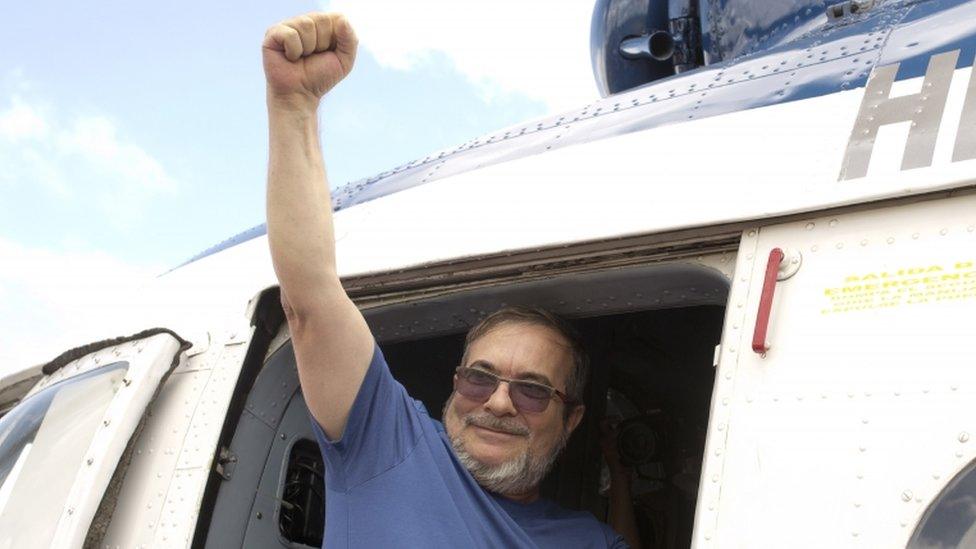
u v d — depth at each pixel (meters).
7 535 2.70
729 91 2.71
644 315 3.63
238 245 3.45
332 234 2.32
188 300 3.19
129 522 2.71
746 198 2.22
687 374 3.65
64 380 3.05
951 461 1.75
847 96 2.38
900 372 1.87
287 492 2.95
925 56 2.37
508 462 2.66
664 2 4.23
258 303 2.91
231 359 2.85
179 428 2.80
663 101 2.87
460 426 2.71
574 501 3.42
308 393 2.39
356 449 2.41
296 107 2.24
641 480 3.59
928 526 1.73
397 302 2.86
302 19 2.14
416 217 2.90
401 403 2.49
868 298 1.98
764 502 1.89
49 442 2.85
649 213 2.36
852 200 2.06
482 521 2.46
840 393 1.91
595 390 3.52
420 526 2.34
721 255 2.30
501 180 2.84
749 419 1.98
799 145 2.30
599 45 4.36
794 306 2.05
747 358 2.05
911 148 2.10
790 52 2.82
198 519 2.65
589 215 2.48
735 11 3.77
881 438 1.83
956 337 1.85
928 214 2.00
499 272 2.65
